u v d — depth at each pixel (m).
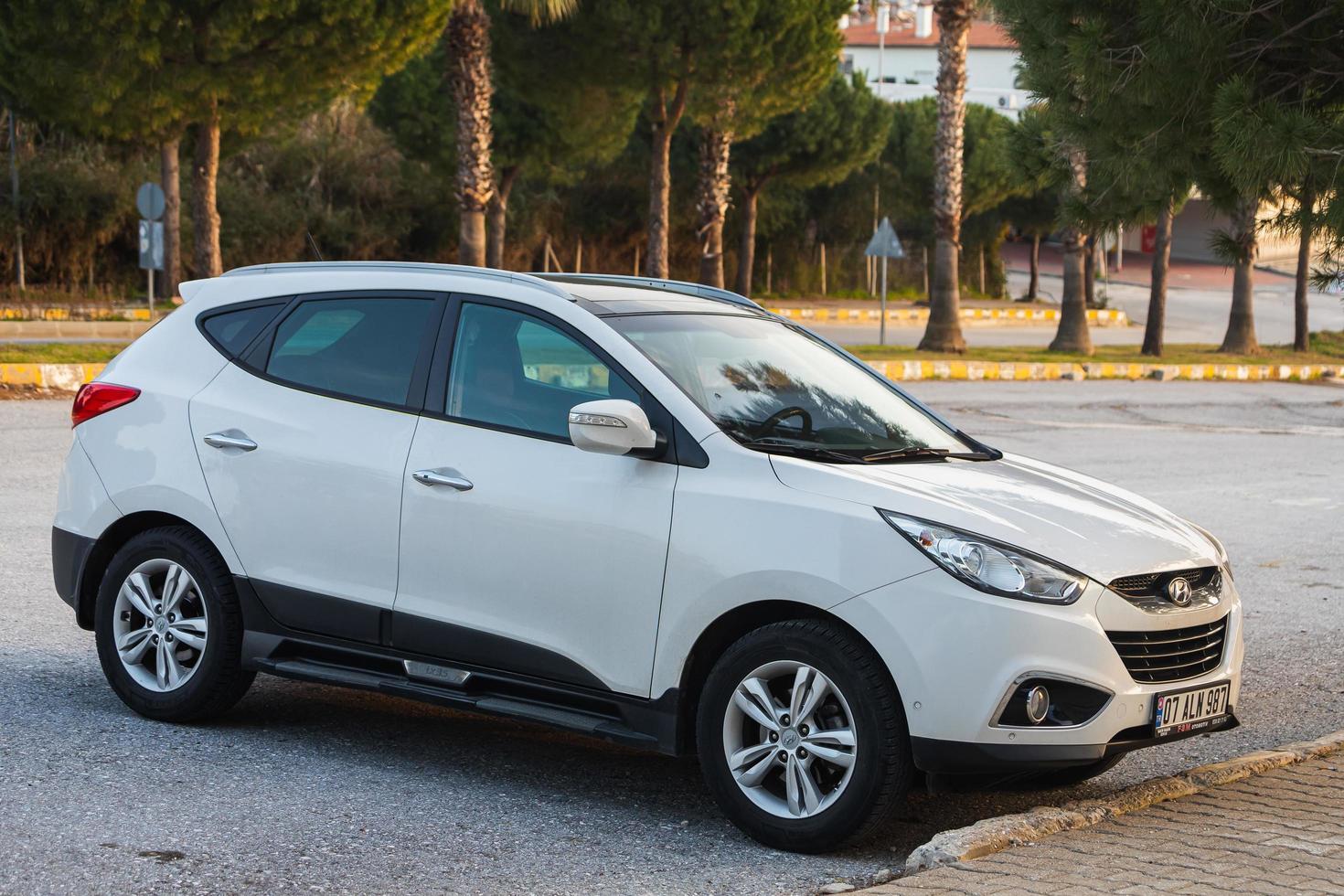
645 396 5.28
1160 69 7.03
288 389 5.98
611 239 51.00
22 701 6.29
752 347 5.86
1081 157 8.13
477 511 5.39
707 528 4.98
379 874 4.56
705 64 28.88
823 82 30.55
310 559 5.77
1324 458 17.52
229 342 6.22
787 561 4.83
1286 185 6.92
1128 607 4.86
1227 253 7.82
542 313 5.59
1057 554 4.82
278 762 5.71
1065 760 4.71
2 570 8.62
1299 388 29.19
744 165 45.69
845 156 46.00
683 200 49.62
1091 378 28.84
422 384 5.71
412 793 5.41
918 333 39.44
